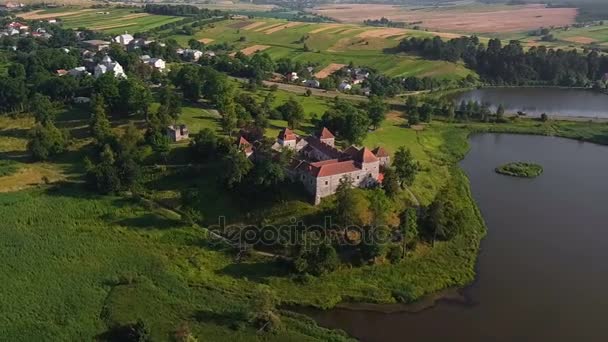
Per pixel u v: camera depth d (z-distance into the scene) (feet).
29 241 483.51
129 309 406.41
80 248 480.23
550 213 610.65
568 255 520.01
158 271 457.68
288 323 405.80
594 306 442.09
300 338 389.80
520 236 554.87
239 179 551.18
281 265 471.62
